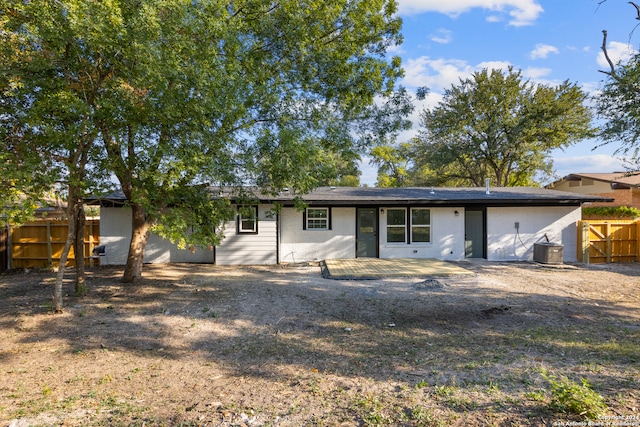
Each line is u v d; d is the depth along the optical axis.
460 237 14.41
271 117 8.92
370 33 11.36
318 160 7.86
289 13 9.40
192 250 9.40
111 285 9.34
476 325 6.32
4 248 12.66
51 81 6.09
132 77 6.09
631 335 5.62
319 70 10.79
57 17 5.55
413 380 4.07
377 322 6.61
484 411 3.18
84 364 4.94
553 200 13.62
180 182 7.02
